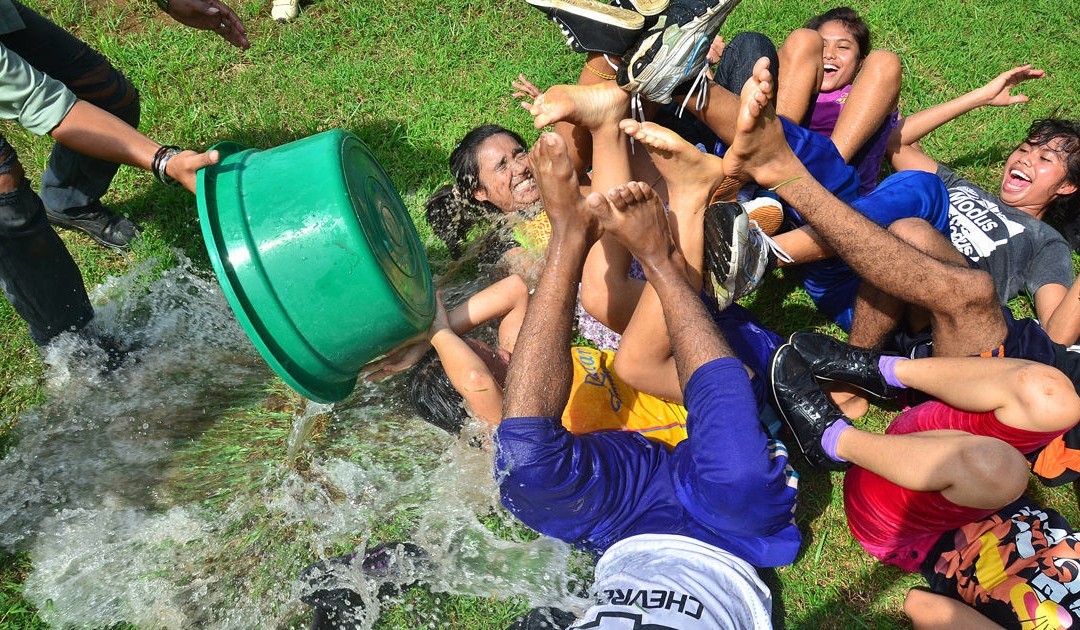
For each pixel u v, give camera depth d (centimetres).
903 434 262
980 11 468
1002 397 252
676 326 244
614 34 245
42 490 299
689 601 231
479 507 299
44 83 245
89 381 323
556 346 240
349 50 432
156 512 299
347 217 224
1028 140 356
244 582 286
